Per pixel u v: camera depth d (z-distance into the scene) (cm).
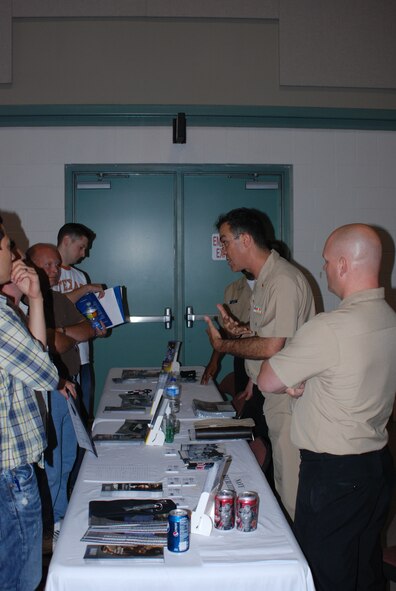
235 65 532
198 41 529
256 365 310
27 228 541
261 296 282
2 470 180
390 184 566
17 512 184
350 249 199
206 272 558
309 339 194
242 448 245
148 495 196
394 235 567
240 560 156
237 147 552
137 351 556
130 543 162
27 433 185
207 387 367
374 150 563
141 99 528
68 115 529
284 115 537
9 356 177
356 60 541
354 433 195
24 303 279
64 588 150
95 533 167
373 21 540
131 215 551
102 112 526
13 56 522
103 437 254
